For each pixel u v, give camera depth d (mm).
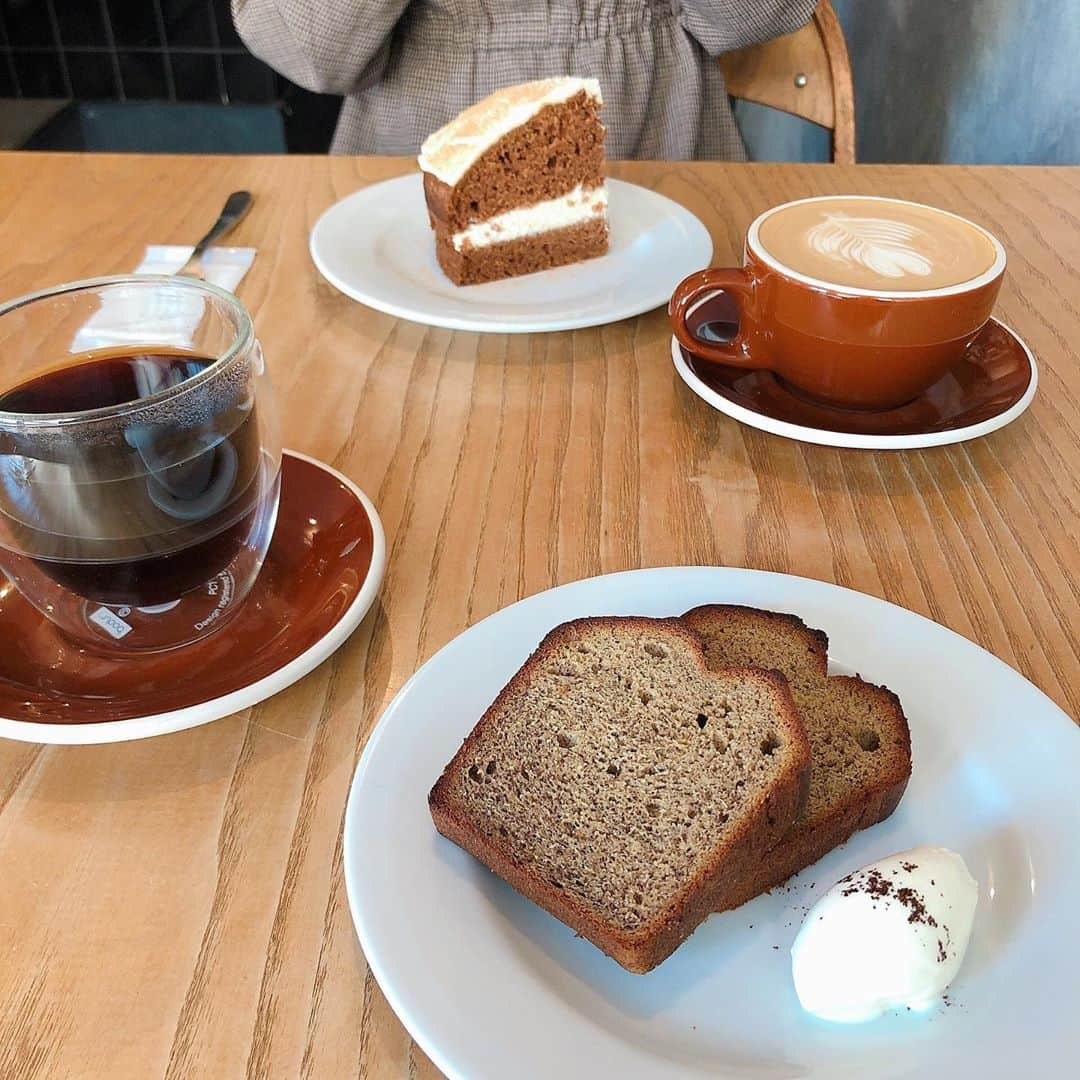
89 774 508
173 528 543
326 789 503
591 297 936
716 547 666
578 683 510
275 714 542
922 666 529
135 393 581
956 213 1087
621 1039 376
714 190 1164
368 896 410
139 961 426
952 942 396
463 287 974
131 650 560
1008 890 433
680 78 1666
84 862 466
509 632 542
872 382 730
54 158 1224
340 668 571
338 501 657
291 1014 409
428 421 793
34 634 573
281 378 843
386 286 936
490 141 924
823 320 705
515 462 748
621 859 435
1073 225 1062
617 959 408
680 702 496
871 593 625
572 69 1627
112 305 611
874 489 718
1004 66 1689
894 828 471
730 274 762
